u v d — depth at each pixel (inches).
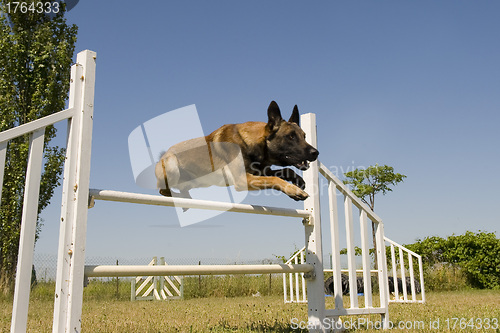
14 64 488.1
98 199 118.7
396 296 400.2
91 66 122.2
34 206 108.7
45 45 499.8
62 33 519.5
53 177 515.2
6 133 104.3
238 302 397.7
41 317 244.2
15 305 102.9
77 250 113.2
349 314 175.5
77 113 118.9
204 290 550.0
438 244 697.6
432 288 617.9
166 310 296.2
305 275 167.8
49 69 501.0
